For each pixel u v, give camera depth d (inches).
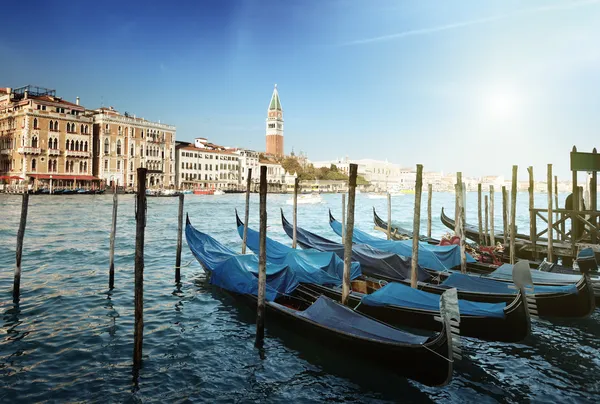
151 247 908.6
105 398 287.9
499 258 672.4
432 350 292.2
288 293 451.5
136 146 3063.5
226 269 482.0
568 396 303.3
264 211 384.5
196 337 398.6
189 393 298.2
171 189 3125.0
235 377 322.7
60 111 2677.2
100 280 601.9
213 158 3850.9
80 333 399.5
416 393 304.2
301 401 291.7
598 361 359.3
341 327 349.4
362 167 6299.2
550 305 433.4
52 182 2564.0
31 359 342.6
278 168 4650.6
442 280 549.3
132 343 379.9
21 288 546.9
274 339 392.8
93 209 1811.0
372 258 555.8
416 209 470.3
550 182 626.8
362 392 304.5
